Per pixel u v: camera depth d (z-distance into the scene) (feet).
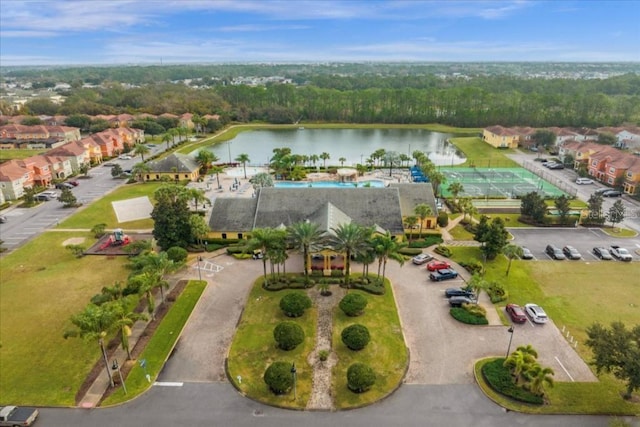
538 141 587.68
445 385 158.30
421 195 307.17
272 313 203.00
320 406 148.77
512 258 236.22
